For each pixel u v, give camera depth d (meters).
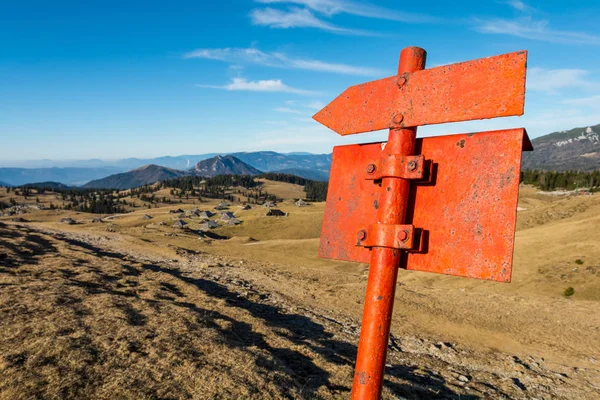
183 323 8.25
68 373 5.37
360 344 2.03
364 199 2.28
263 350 7.66
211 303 11.10
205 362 6.46
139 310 8.91
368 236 2.07
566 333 14.98
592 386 10.30
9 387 4.84
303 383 6.54
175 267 19.62
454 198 1.92
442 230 1.94
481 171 1.86
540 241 33.84
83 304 8.67
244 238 54.03
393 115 2.09
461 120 1.85
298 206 119.50
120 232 36.78
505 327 15.48
